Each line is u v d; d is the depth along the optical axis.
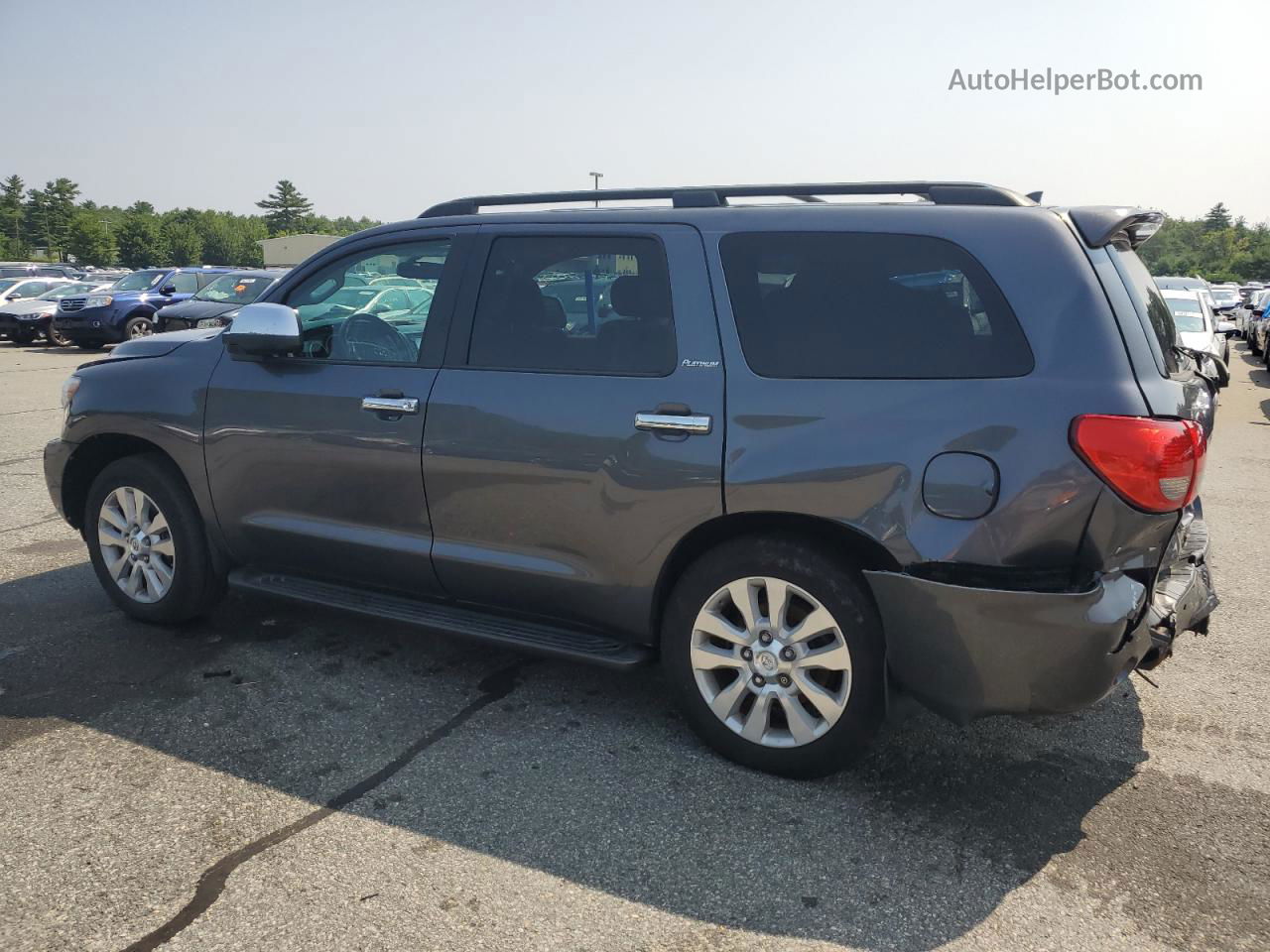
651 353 3.20
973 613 2.72
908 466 2.79
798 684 3.06
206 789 3.03
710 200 3.37
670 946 2.37
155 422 4.09
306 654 4.11
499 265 3.53
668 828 2.86
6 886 2.54
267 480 3.89
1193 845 2.82
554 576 3.37
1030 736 3.48
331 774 3.13
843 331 2.97
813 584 2.97
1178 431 2.68
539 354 3.39
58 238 153.00
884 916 2.49
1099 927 2.46
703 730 3.25
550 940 2.38
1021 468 2.67
